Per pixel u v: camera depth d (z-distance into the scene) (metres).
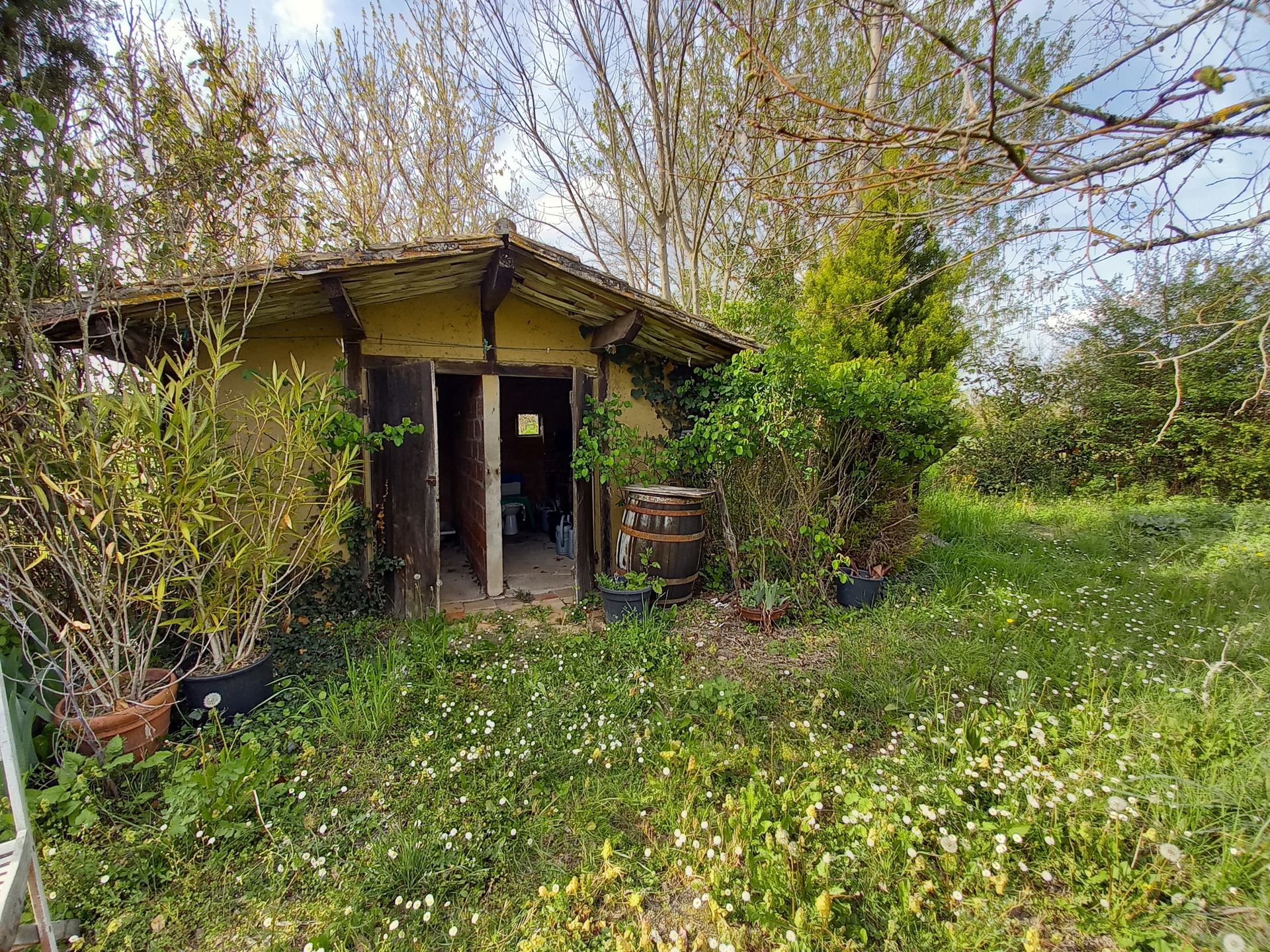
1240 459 8.15
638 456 5.26
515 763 2.61
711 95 7.79
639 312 4.60
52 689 2.58
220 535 2.99
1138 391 9.11
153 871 2.01
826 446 5.11
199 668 3.08
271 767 2.43
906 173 1.65
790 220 3.07
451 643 4.03
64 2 2.97
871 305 2.37
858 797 2.19
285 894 1.94
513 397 9.00
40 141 2.70
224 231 4.26
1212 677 2.76
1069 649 3.50
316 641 3.88
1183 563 5.85
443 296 4.84
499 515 5.27
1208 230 1.59
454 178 10.25
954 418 5.75
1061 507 9.04
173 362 2.87
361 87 8.95
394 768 2.63
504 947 1.75
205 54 4.53
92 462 2.50
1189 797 2.10
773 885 1.84
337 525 3.41
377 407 4.58
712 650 3.98
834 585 5.08
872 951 1.70
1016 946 1.68
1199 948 1.59
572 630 4.51
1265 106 1.24
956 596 4.92
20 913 1.45
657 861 2.07
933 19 2.11
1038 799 2.13
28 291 2.81
